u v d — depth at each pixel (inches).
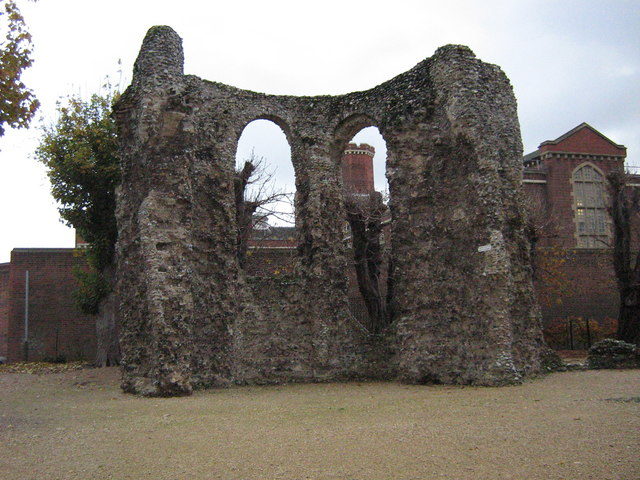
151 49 551.5
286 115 656.4
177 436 309.1
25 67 460.8
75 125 858.8
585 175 1502.2
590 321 1063.0
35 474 240.5
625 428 290.0
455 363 523.5
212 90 617.6
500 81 609.6
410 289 566.6
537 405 373.7
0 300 1157.1
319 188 638.5
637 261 792.9
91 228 853.2
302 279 623.8
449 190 551.8
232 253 596.7
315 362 599.5
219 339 569.9
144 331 511.2
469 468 234.4
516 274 565.3
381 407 397.7
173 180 527.5
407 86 605.6
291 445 279.6
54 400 474.3
